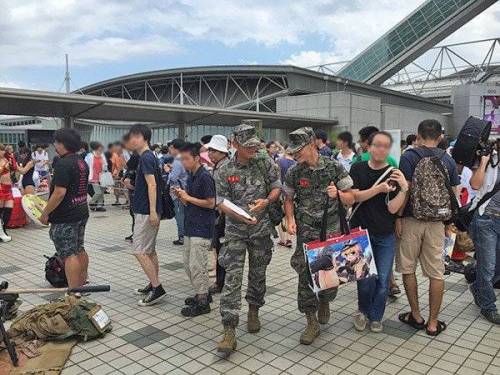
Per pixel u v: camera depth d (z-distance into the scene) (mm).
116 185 13070
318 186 3809
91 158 12414
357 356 3721
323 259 3678
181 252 7426
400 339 4039
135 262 6785
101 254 7312
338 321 4465
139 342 4027
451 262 6164
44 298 5176
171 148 6668
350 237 3785
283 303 4977
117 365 3621
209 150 4742
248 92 41344
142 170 4707
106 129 19109
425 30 52312
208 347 3922
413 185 3914
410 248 4090
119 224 10320
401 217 4078
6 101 12320
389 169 3924
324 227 3785
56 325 3990
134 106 15023
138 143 4789
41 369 3482
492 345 3916
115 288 5535
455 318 4523
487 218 4363
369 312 4207
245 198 3898
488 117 25406
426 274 4098
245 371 3498
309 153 3750
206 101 44750
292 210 3977
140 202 4789
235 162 3963
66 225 4812
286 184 3961
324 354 3762
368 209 4027
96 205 12594
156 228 4875
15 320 4176
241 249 3871
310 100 27797
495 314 4422
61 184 4645
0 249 7762
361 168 4059
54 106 13562
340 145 6570
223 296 3814
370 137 4422
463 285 5531
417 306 4246
